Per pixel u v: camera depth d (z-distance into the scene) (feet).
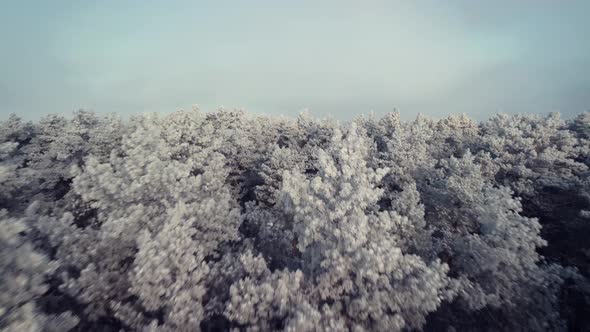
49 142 115.96
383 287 46.73
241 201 114.62
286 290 45.14
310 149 124.16
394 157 99.30
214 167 87.51
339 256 47.26
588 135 139.13
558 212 96.07
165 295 46.29
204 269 49.60
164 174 64.34
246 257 50.26
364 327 44.68
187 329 43.24
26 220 49.26
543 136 121.39
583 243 83.05
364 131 128.47
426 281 43.91
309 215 56.39
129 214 57.47
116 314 45.98
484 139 129.39
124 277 52.65
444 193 78.38
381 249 46.57
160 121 107.65
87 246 53.26
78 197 74.08
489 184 86.48
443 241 69.56
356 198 54.24
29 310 32.83
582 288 63.00
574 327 63.05
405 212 69.62
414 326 47.16
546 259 83.30
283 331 41.27
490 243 59.11
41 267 36.76
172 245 47.11
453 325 57.67
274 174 103.30
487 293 56.85
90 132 103.45
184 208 55.72
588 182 92.73
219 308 50.03
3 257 34.04
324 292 47.78
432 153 126.11
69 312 38.73
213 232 64.08
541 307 55.36
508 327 55.77
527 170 101.40
